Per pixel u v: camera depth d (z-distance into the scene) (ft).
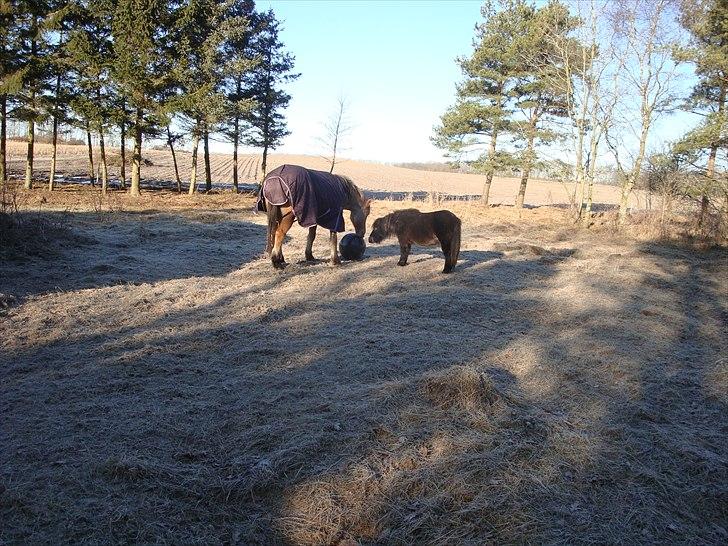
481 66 87.92
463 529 9.12
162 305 22.43
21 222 32.96
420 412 13.01
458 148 90.79
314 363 16.47
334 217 31.17
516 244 44.50
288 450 11.07
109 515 9.12
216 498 9.80
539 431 12.39
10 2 69.46
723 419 13.98
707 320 24.27
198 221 51.24
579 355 18.13
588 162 66.39
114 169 141.08
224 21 83.05
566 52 66.85
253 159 232.94
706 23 56.44
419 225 31.04
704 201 55.42
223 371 15.79
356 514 9.41
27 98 76.33
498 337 19.79
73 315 20.57
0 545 8.30
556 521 9.44
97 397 13.76
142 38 74.59
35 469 10.43
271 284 27.27
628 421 13.50
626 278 31.83
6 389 14.08
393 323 20.93
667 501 10.28
